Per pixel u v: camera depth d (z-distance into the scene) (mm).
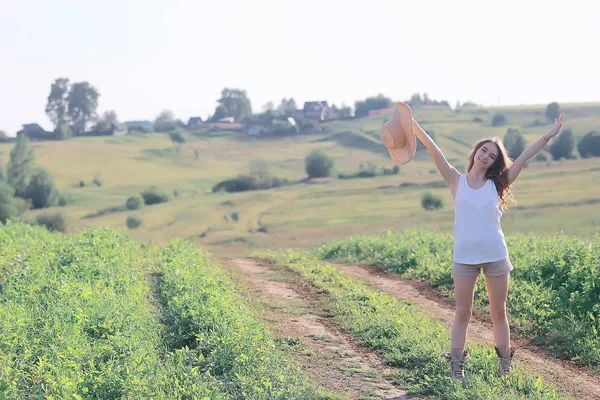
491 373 7043
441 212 76062
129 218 87688
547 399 6305
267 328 9188
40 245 16078
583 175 85938
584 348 8422
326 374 7516
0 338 7617
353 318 10141
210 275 13047
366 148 178500
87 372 6707
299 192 106250
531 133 166625
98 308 8961
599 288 10000
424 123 195125
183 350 7672
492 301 7062
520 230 50188
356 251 20906
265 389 6520
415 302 12297
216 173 154250
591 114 192250
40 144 186500
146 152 180500
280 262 18438
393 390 6965
